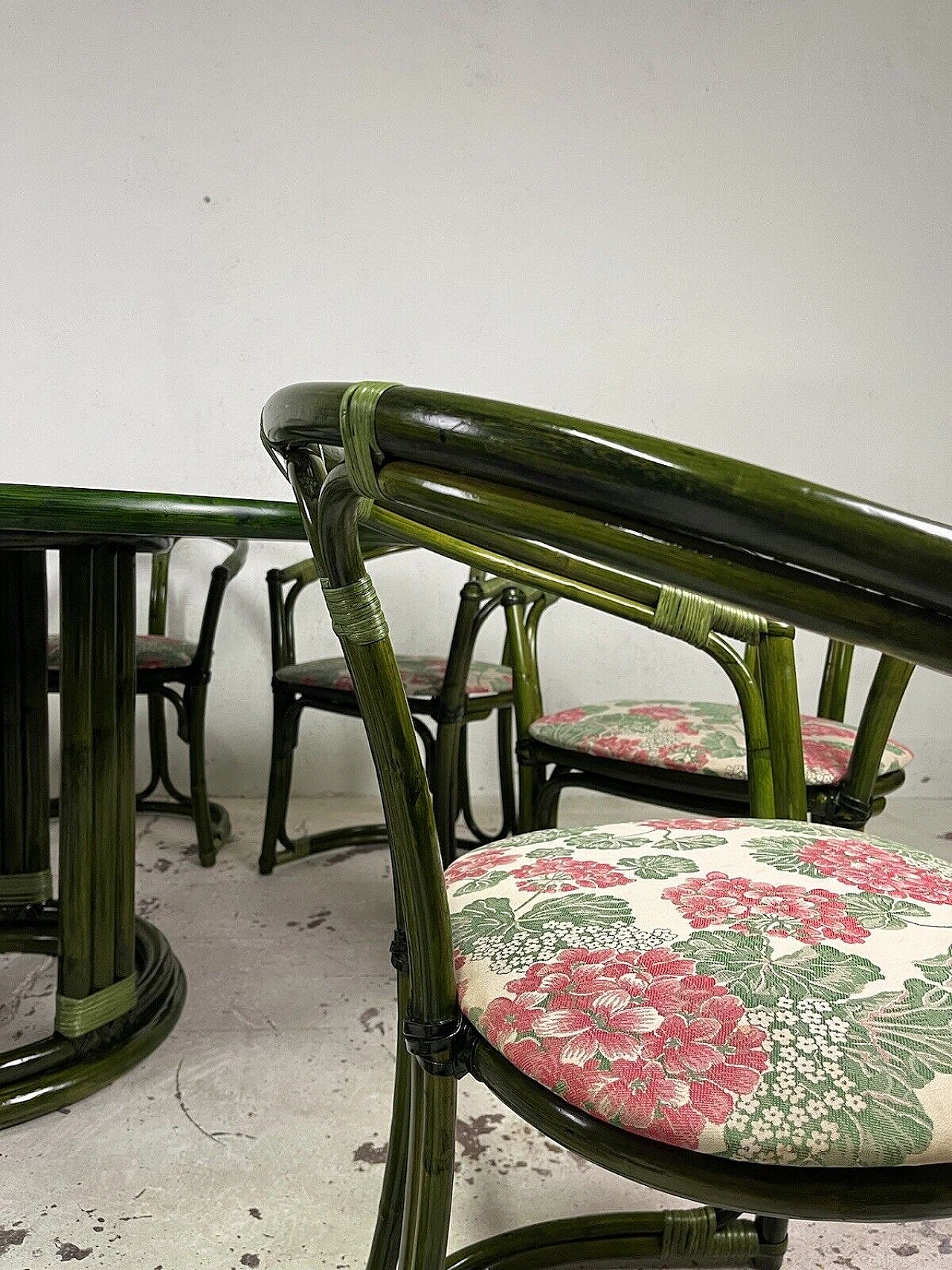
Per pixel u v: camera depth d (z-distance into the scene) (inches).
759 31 102.5
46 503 37.8
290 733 78.7
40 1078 45.4
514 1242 33.5
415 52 99.8
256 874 79.4
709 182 103.3
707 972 18.5
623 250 103.1
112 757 47.4
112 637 46.8
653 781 51.8
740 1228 34.9
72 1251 36.4
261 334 101.0
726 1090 16.1
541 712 60.9
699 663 106.9
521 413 11.2
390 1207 29.8
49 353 99.3
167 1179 40.7
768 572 9.9
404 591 103.4
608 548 10.9
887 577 8.9
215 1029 53.3
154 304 99.8
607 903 21.5
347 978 59.9
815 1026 16.9
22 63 96.6
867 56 103.6
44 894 56.6
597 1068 16.9
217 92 98.6
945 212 105.4
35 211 97.9
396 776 19.5
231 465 102.0
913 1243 37.7
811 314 105.1
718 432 105.4
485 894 23.0
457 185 101.3
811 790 48.8
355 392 14.0
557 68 101.0
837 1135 15.3
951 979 18.2
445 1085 21.1
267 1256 36.3
